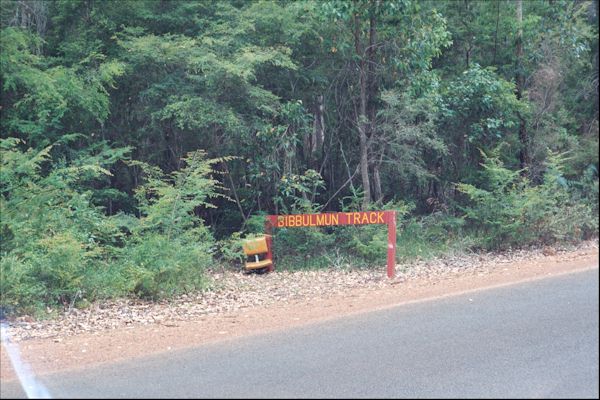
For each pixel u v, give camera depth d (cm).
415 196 1942
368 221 1355
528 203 1650
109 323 977
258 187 1711
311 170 1662
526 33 1922
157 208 1294
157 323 960
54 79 1459
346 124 1839
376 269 1491
